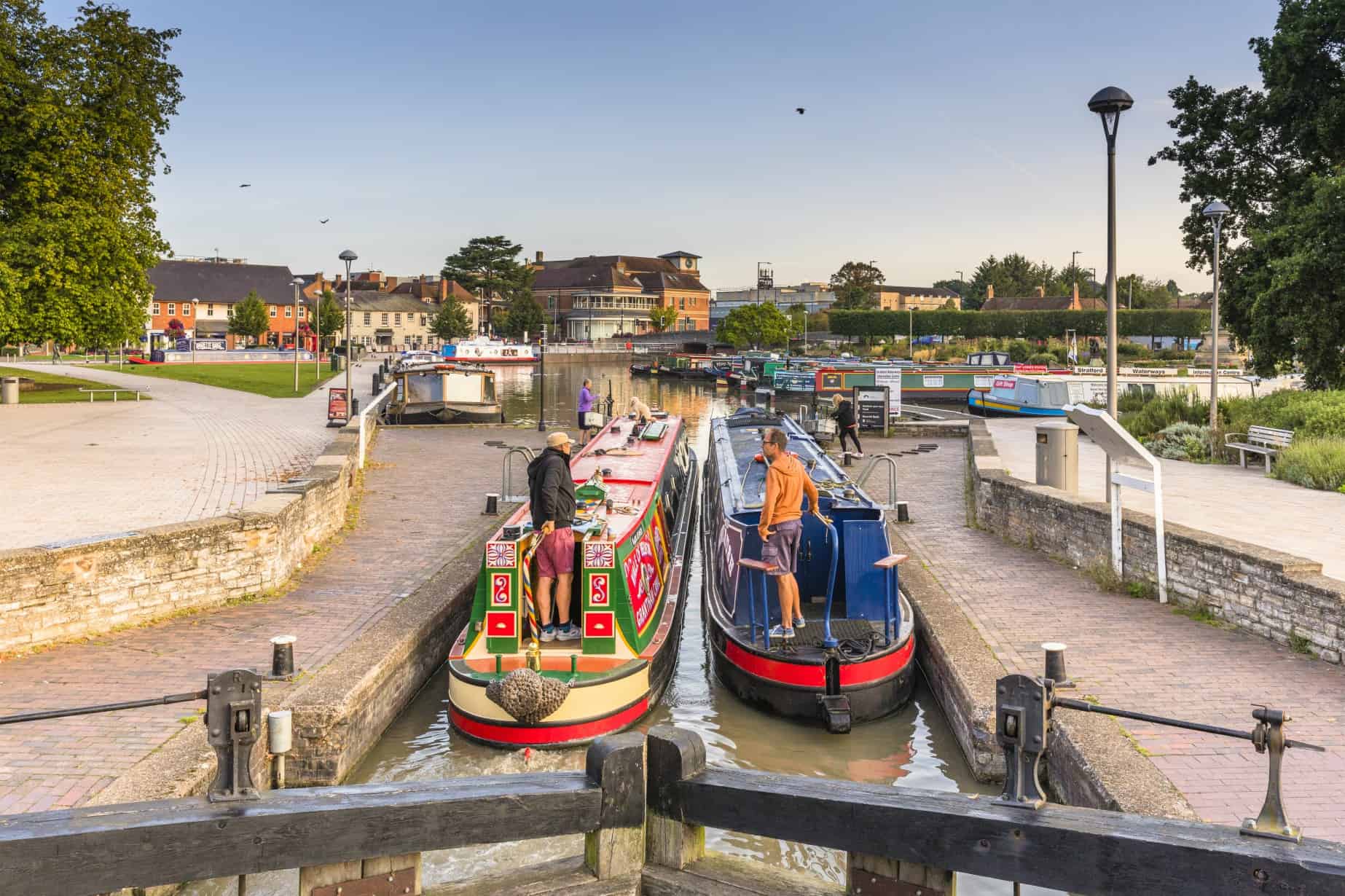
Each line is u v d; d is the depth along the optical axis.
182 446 22.73
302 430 27.05
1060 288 165.38
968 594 11.68
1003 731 3.92
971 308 158.12
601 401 40.06
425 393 33.62
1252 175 30.89
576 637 9.52
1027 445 25.50
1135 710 7.81
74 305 32.94
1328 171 26.28
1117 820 3.72
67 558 9.47
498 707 8.62
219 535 10.90
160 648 9.38
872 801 3.94
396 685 9.42
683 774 4.28
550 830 4.17
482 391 34.28
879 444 28.44
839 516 11.07
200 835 3.80
